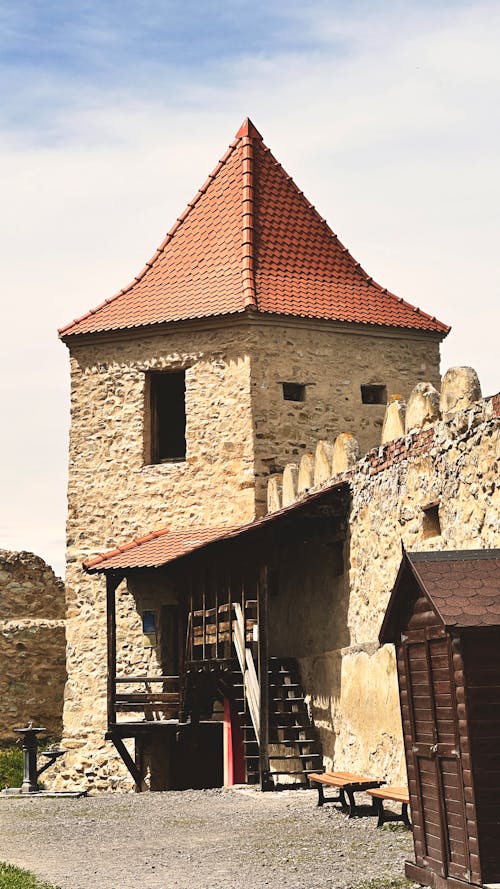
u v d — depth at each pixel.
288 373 21.84
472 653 7.84
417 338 23.00
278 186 24.02
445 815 8.22
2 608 27.55
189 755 21.12
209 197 24.12
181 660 19.47
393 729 14.04
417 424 13.62
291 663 17.95
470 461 11.81
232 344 21.75
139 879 10.05
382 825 11.60
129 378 22.61
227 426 21.62
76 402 23.00
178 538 21.06
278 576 18.86
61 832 13.21
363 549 15.25
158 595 21.52
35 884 9.73
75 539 22.69
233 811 13.84
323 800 13.50
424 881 8.62
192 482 21.80
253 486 21.25
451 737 8.08
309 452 21.77
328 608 16.64
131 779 21.48
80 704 22.16
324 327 22.20
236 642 16.80
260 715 15.91
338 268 23.39
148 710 19.59
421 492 13.27
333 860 10.12
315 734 16.97
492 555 8.46
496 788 7.75
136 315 22.62
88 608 22.34
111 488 22.50
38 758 23.52
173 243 23.77
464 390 12.35
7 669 26.64
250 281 21.98
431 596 7.95
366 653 15.00
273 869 10.03
